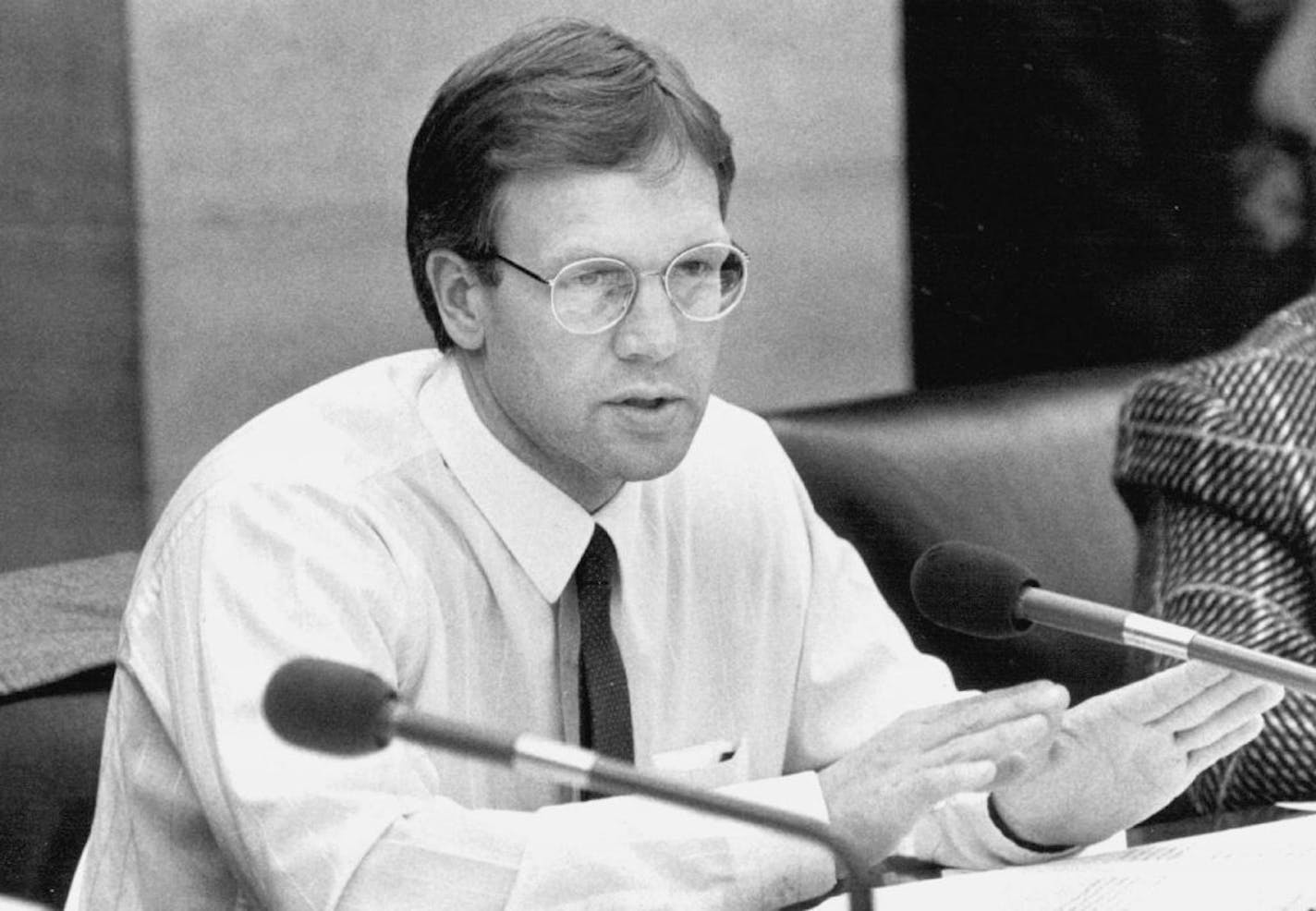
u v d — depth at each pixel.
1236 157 8.92
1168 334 9.09
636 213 4.46
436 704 4.79
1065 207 9.17
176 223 8.52
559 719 4.94
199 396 8.57
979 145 9.28
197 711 4.50
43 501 8.28
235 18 8.59
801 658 5.43
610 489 4.93
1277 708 5.88
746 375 9.59
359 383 5.00
